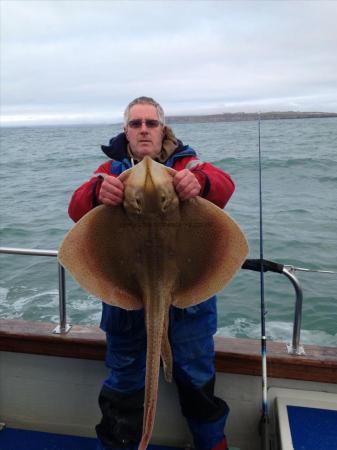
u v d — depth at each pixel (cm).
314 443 256
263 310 280
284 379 301
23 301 735
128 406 273
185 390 273
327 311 668
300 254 927
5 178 2555
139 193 205
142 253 217
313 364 292
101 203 234
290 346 308
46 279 837
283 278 779
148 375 197
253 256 920
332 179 1862
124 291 223
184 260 219
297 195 1566
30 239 1173
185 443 321
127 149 272
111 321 261
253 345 308
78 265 215
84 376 327
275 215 1268
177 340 258
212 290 219
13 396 340
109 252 219
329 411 281
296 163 2245
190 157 264
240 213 1304
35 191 2000
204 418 276
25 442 328
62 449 322
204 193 246
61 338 316
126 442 273
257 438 314
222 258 216
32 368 332
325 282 767
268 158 2427
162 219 212
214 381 280
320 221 1192
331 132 5569
